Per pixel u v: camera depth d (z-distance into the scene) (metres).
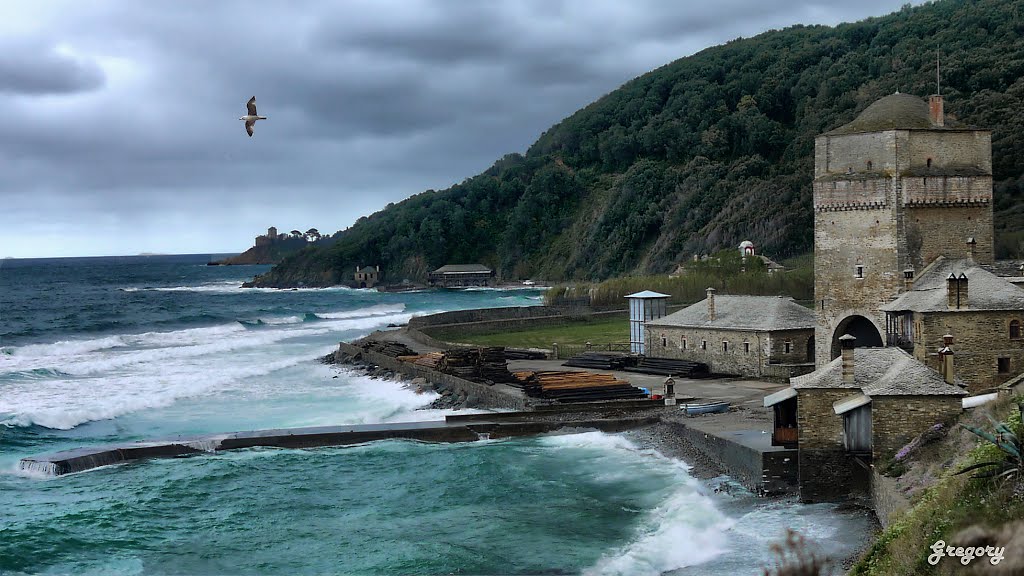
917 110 70.25
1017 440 32.84
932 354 54.19
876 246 69.56
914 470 39.38
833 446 43.44
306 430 61.41
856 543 37.66
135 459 56.56
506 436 61.41
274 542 42.00
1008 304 54.25
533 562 38.62
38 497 48.72
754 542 39.06
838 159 72.06
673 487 48.50
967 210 69.25
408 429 60.97
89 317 190.25
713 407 63.31
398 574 37.78
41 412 69.69
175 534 43.22
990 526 29.12
